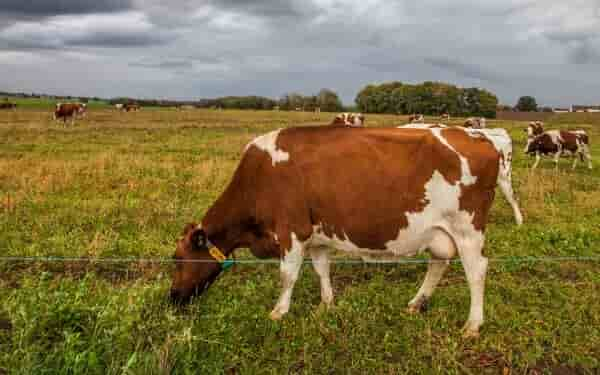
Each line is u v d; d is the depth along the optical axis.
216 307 4.86
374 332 4.48
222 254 4.94
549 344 4.40
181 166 13.38
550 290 5.53
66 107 33.28
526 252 6.86
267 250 4.92
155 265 6.12
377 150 4.36
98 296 4.60
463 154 4.23
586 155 16.92
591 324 4.71
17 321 3.88
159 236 7.18
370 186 4.31
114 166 12.86
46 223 7.53
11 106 58.03
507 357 4.15
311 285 5.69
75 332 3.93
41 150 16.42
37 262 6.00
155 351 3.57
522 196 10.69
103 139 21.12
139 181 10.94
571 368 4.02
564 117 65.88
